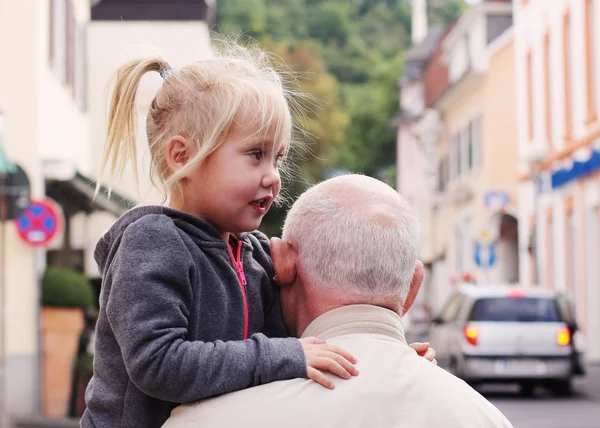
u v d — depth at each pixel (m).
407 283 3.05
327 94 57.56
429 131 52.12
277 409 2.85
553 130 31.31
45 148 18.25
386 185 3.10
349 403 2.85
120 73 3.19
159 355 2.87
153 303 2.93
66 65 21.67
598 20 26.62
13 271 16.59
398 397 2.87
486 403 2.96
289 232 3.11
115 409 3.04
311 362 2.90
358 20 83.06
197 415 2.88
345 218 3.00
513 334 19.80
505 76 38.12
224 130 3.04
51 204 16.56
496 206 35.69
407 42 83.06
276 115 3.09
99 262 3.18
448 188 48.16
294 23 77.31
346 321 3.00
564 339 19.81
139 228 3.02
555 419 16.30
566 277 29.89
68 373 16.64
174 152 3.12
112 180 3.21
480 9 43.66
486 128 39.72
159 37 30.11
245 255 3.26
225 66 3.14
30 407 16.50
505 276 39.81
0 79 17.34
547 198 32.00
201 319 3.05
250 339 2.96
